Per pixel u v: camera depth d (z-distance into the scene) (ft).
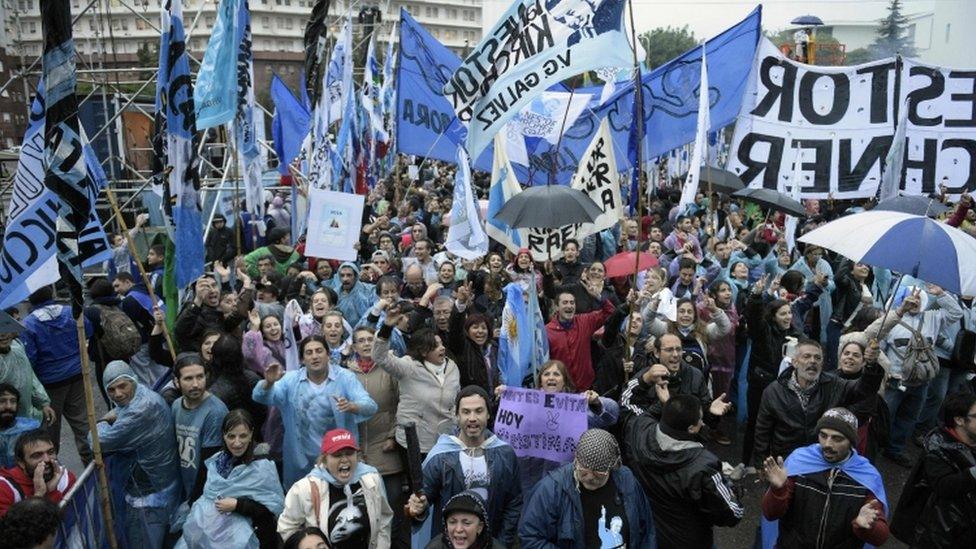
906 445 26.61
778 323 24.00
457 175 28.37
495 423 18.37
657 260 33.45
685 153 75.36
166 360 23.08
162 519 17.97
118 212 20.47
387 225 46.34
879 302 33.71
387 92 75.82
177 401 18.48
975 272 15.90
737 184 40.57
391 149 78.02
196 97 32.35
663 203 59.62
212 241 44.57
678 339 19.34
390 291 24.03
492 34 23.89
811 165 41.01
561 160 44.42
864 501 14.11
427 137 46.98
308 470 18.84
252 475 15.79
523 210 22.82
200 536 15.40
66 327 24.49
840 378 18.61
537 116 44.73
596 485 13.67
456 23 369.30
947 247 16.08
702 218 52.19
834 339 30.81
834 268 37.19
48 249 17.87
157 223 39.81
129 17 255.91
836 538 14.21
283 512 15.08
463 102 24.47
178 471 18.29
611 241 40.98
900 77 39.58
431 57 46.37
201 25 256.52
